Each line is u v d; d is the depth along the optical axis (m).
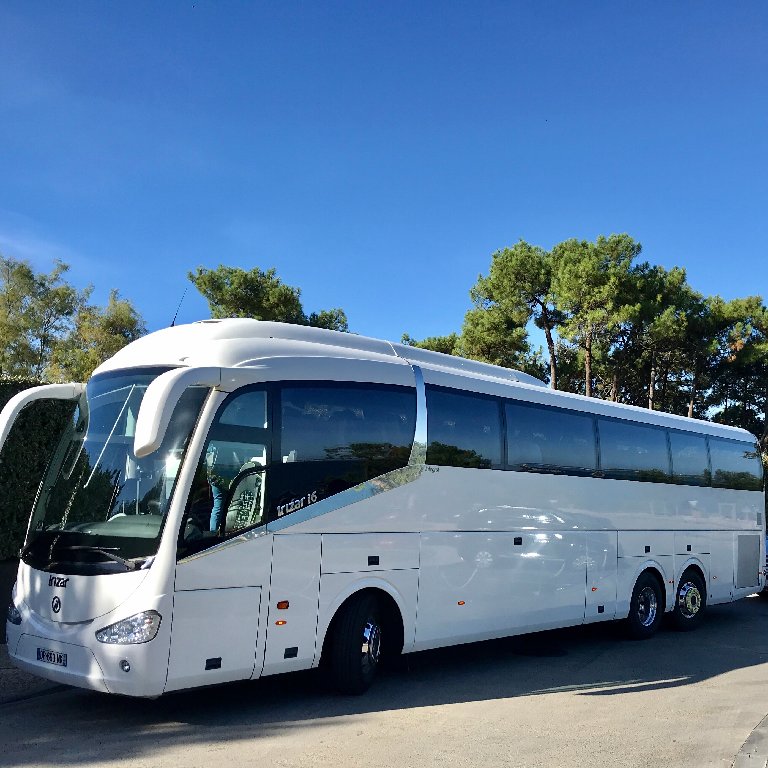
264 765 5.41
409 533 7.94
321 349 7.70
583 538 10.58
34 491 10.11
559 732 6.62
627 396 43.31
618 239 34.69
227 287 35.09
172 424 6.33
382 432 7.84
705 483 13.59
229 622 6.24
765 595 18.45
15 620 6.46
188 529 6.08
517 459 9.55
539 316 37.62
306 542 6.91
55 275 50.59
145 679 5.71
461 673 9.05
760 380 43.66
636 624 11.77
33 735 6.02
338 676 7.27
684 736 6.64
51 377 42.88
